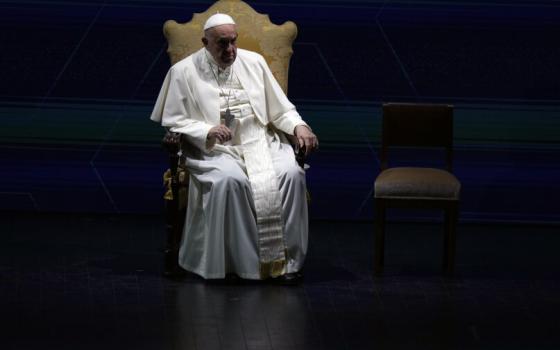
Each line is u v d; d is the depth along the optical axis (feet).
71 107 67.00
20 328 47.24
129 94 66.90
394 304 51.65
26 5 65.98
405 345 46.09
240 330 47.55
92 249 60.39
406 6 66.03
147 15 66.18
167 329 47.52
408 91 66.80
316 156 67.36
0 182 67.67
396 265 58.59
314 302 51.70
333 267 58.03
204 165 54.95
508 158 67.31
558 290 54.60
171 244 55.26
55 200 67.82
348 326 48.32
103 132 67.26
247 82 57.93
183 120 56.95
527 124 66.95
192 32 59.16
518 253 61.67
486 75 66.54
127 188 67.72
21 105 66.95
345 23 66.18
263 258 54.54
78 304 50.72
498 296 53.31
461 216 67.87
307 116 67.05
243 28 59.67
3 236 62.44
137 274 55.88
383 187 56.08
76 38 66.33
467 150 67.21
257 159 55.88
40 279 54.54
